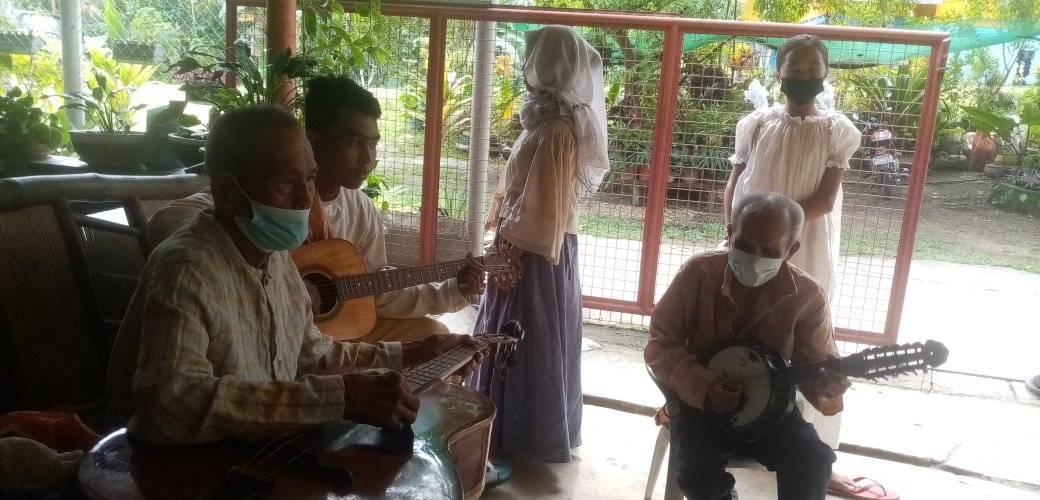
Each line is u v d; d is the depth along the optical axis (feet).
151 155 14.43
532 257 10.30
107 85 16.97
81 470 5.28
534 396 10.62
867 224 19.40
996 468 11.94
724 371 8.03
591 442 12.19
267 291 6.02
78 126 21.06
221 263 5.65
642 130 15.49
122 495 5.00
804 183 10.51
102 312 9.16
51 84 22.54
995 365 16.16
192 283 5.40
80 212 10.46
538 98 10.23
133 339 5.83
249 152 5.48
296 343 6.52
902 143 14.29
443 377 7.01
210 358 5.59
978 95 36.70
